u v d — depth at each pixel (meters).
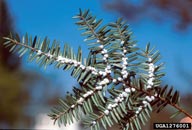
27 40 0.36
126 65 0.36
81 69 0.36
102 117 0.35
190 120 0.40
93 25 0.36
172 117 0.37
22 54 0.36
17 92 4.96
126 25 0.36
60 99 0.36
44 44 0.36
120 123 0.36
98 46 0.36
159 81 0.36
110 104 0.35
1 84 4.85
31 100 4.91
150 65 0.36
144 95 0.36
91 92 0.35
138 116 0.36
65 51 0.36
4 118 4.80
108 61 0.36
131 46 0.36
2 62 4.89
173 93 0.36
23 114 4.87
